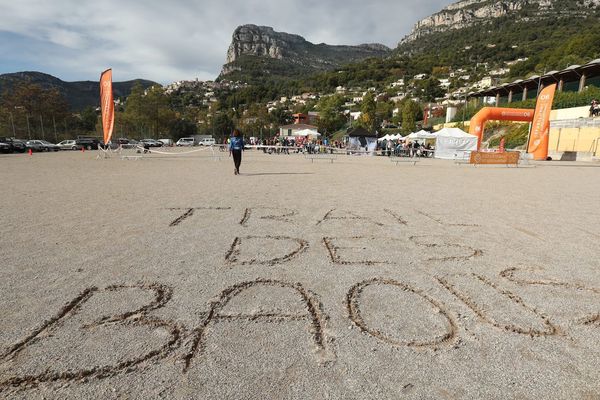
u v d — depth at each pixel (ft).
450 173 49.57
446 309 8.68
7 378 5.96
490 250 13.55
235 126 251.19
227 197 24.52
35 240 13.73
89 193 25.85
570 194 29.30
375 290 9.68
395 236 15.24
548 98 71.36
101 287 9.54
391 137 120.57
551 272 11.33
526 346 7.17
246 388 5.79
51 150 113.39
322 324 7.84
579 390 5.90
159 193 26.09
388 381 6.02
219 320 7.92
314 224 17.07
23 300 8.73
